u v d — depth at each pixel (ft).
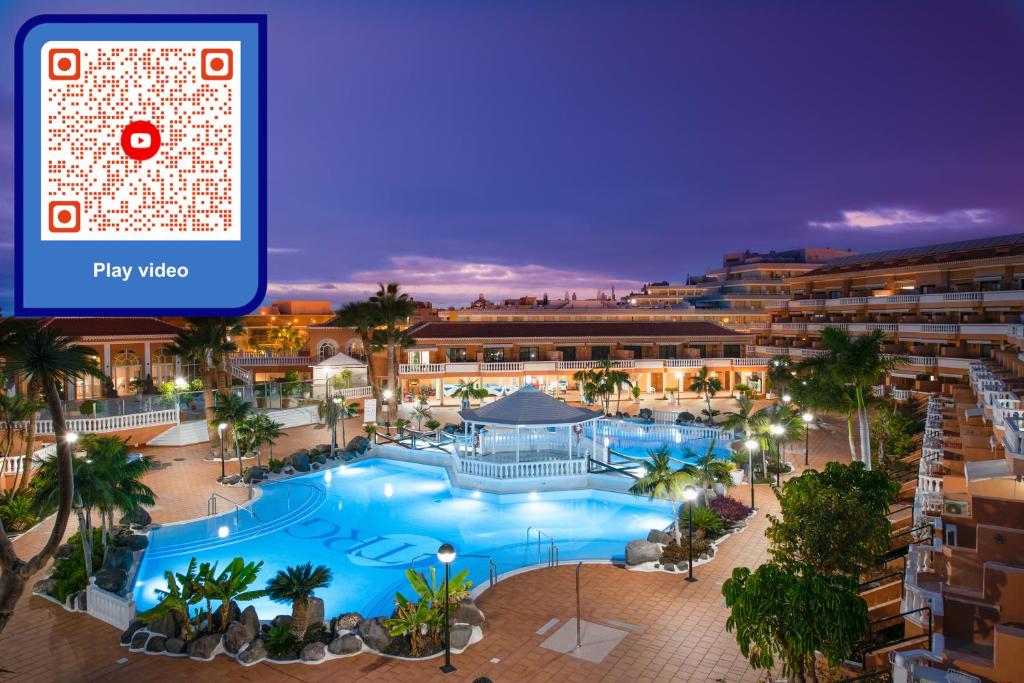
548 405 124.47
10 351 50.62
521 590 71.97
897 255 248.73
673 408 210.18
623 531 98.89
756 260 395.55
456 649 58.23
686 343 243.81
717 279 413.18
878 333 116.88
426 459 137.08
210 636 58.75
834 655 43.88
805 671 48.55
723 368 234.99
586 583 73.67
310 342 244.42
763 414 128.26
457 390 201.05
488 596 70.49
